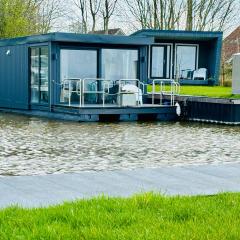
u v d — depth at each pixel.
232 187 7.93
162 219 5.86
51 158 11.09
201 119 19.81
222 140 14.32
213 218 5.96
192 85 28.94
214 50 29.19
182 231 5.43
